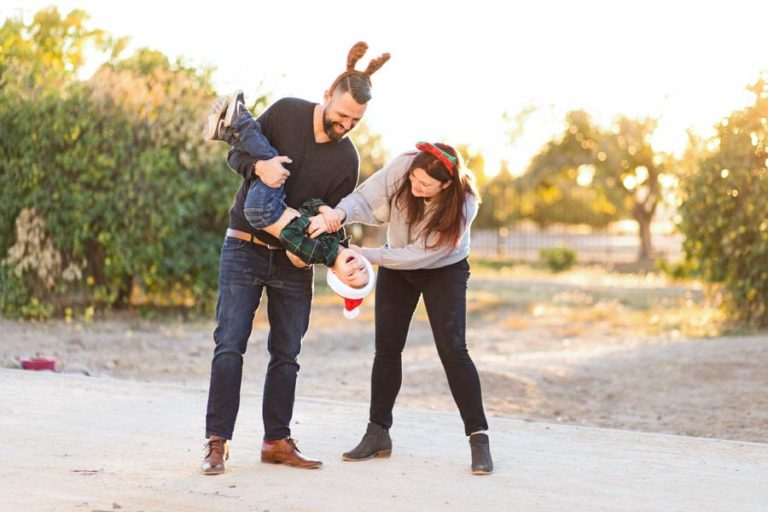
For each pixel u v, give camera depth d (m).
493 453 4.92
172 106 12.66
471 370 4.56
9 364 8.37
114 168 12.31
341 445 5.05
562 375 9.05
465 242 4.61
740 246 12.68
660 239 41.22
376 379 4.75
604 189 34.66
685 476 4.50
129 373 8.95
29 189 12.25
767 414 7.18
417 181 4.40
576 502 4.03
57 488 4.03
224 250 4.58
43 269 12.15
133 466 4.44
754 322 12.86
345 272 4.41
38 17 15.38
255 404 6.16
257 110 13.34
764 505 4.04
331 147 4.52
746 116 12.48
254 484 4.20
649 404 7.88
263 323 12.98
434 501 3.99
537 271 27.09
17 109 12.23
